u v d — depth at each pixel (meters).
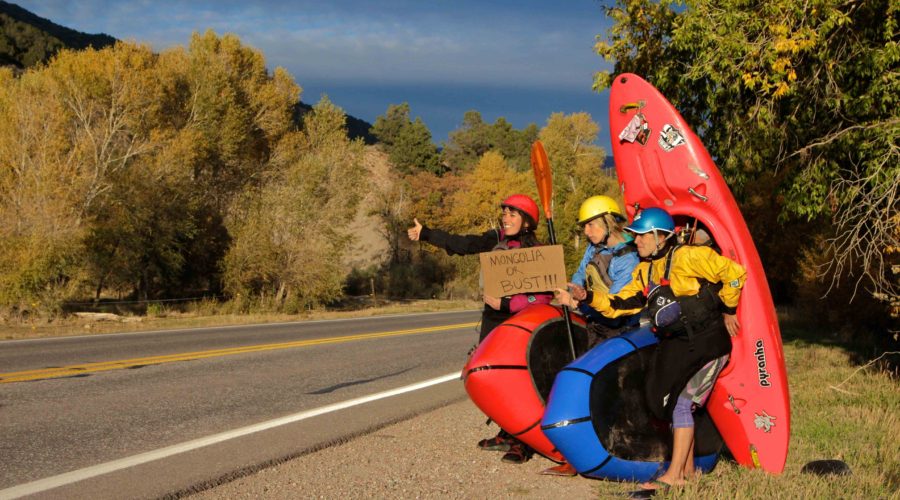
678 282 4.66
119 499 4.69
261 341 15.73
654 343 4.97
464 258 54.31
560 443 4.82
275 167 44.91
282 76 48.69
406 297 51.97
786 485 4.71
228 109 41.62
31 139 26.81
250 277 33.16
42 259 22.94
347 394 9.09
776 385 5.12
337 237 34.72
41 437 6.44
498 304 5.63
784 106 11.05
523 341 5.34
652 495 4.54
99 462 5.62
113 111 31.14
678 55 12.17
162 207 32.38
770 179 22.75
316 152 37.62
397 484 5.04
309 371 11.13
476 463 5.64
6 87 33.81
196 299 34.94
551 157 66.06
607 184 68.62
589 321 5.66
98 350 13.36
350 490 4.89
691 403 4.76
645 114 5.74
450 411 8.02
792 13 9.48
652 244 4.83
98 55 35.00
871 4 9.48
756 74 9.67
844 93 10.00
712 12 10.33
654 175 5.73
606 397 4.82
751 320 5.15
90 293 34.69
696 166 5.52
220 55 44.53
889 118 9.61
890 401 8.05
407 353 14.06
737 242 5.36
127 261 31.41
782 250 24.14
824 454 5.84
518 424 5.23
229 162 42.16
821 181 10.22
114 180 29.89
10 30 105.44
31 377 9.85
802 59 10.23
